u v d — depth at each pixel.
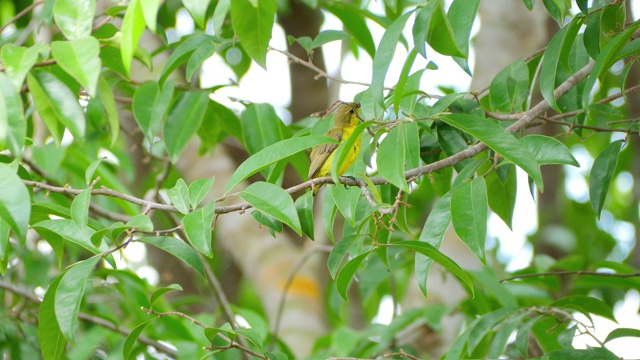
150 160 14.31
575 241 19.73
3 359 12.16
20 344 12.02
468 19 7.26
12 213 6.44
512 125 8.30
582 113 9.26
